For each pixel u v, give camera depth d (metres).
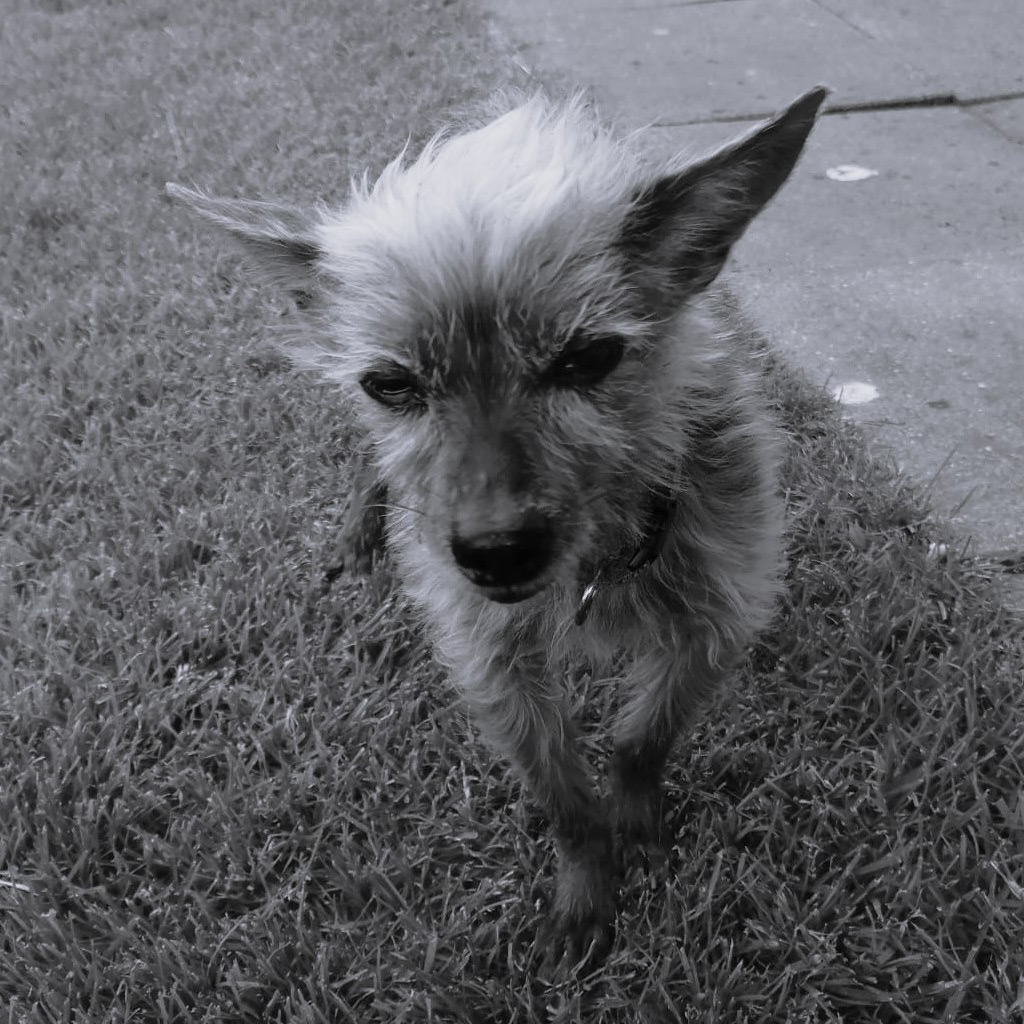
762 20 1.08
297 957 0.32
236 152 0.84
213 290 0.67
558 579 0.29
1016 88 0.85
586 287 0.29
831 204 0.69
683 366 0.32
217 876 0.35
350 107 0.91
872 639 0.40
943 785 0.35
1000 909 0.31
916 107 0.83
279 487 0.51
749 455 0.34
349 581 0.45
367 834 0.36
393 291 0.29
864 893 0.32
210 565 0.46
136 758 0.39
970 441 0.48
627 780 0.35
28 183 0.82
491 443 0.28
